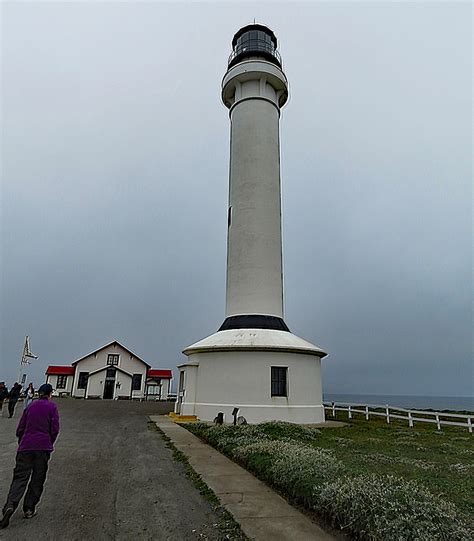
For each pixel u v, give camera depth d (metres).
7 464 8.47
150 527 5.19
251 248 19.80
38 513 5.59
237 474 7.89
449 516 4.71
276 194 21.09
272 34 24.08
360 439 12.79
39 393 6.03
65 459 9.05
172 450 10.32
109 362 45.19
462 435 15.34
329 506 5.36
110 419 17.98
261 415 16.53
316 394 18.22
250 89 22.16
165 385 47.59
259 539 4.88
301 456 7.44
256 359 17.17
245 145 21.28
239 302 19.44
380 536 4.45
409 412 18.91
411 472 8.09
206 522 5.40
